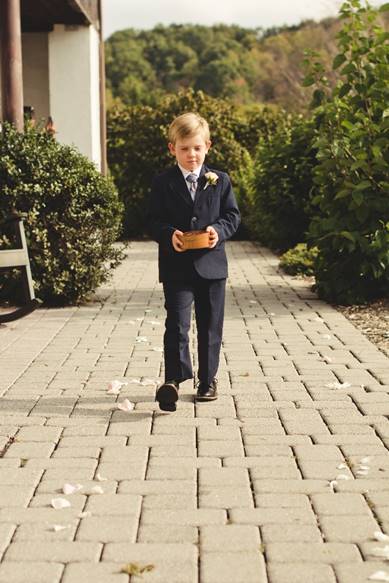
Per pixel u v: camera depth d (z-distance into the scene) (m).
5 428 4.68
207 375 5.23
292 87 37.38
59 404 5.17
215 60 54.97
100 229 9.16
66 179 8.82
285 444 4.42
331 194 9.27
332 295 9.24
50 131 10.21
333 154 9.07
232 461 4.16
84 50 14.24
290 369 6.07
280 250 15.44
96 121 15.16
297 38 38.44
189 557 3.13
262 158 15.22
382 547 3.21
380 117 9.33
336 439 4.48
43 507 3.60
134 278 11.65
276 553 3.17
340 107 9.44
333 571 3.04
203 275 5.06
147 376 5.90
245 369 6.08
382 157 9.01
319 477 3.94
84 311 8.80
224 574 3.01
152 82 55.88
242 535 3.32
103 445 4.40
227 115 20.59
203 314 5.22
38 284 8.88
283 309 8.84
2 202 8.73
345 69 9.41
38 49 15.44
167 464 4.12
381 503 3.63
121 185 19.70
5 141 8.86
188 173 5.12
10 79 9.48
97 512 3.54
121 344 7.04
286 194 14.70
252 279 11.47
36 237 8.77
